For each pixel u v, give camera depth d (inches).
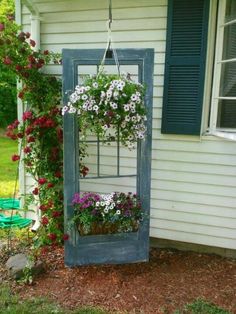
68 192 126.6
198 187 138.7
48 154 147.7
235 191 133.9
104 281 121.5
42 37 152.3
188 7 126.3
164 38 134.0
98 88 108.3
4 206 192.5
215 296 112.7
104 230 128.6
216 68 130.6
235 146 131.0
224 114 132.7
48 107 143.6
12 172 287.4
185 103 132.6
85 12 143.3
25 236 160.1
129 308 107.0
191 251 146.3
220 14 126.9
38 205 162.1
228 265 134.4
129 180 147.8
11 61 139.3
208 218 139.4
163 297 112.0
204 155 135.6
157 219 146.6
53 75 152.0
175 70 131.6
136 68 137.9
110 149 147.5
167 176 142.1
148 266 132.7
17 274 122.3
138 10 135.7
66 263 130.0
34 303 109.9
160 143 140.6
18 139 158.6
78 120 120.0
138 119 112.2
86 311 105.5
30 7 143.4
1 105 482.0
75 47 147.6
